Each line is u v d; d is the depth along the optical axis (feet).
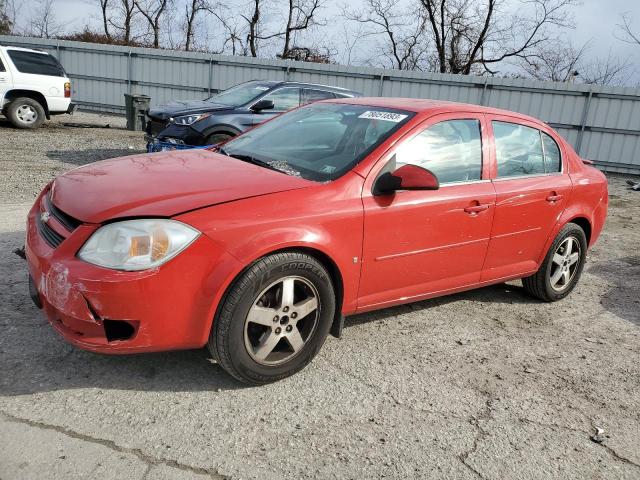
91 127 53.62
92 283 8.72
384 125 12.60
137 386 10.13
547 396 11.30
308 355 10.91
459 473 8.78
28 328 11.62
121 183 10.43
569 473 9.06
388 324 13.91
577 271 16.93
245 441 8.96
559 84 54.19
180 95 66.69
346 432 9.47
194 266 9.20
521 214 14.40
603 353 13.55
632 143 53.16
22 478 7.66
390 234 11.64
